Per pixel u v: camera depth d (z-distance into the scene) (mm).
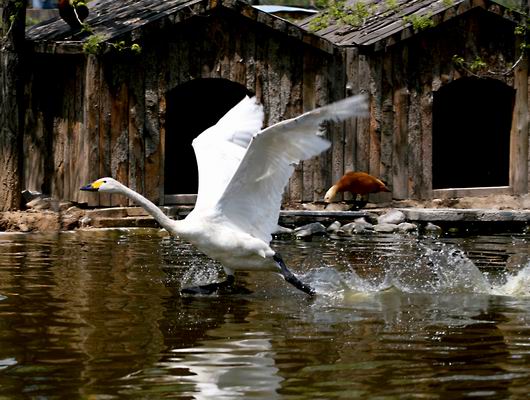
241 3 15227
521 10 17406
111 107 15062
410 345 7402
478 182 19016
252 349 7281
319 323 8156
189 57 15398
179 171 20016
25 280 9867
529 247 12820
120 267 10766
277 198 9250
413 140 16172
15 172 14883
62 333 7707
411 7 16828
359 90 15977
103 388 6324
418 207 16062
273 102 15805
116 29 15016
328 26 17891
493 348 7316
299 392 6262
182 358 7027
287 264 11195
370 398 6133
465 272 10359
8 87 14805
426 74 16188
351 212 15102
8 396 6148
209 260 11336
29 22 23984
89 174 14938
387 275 10438
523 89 16531
